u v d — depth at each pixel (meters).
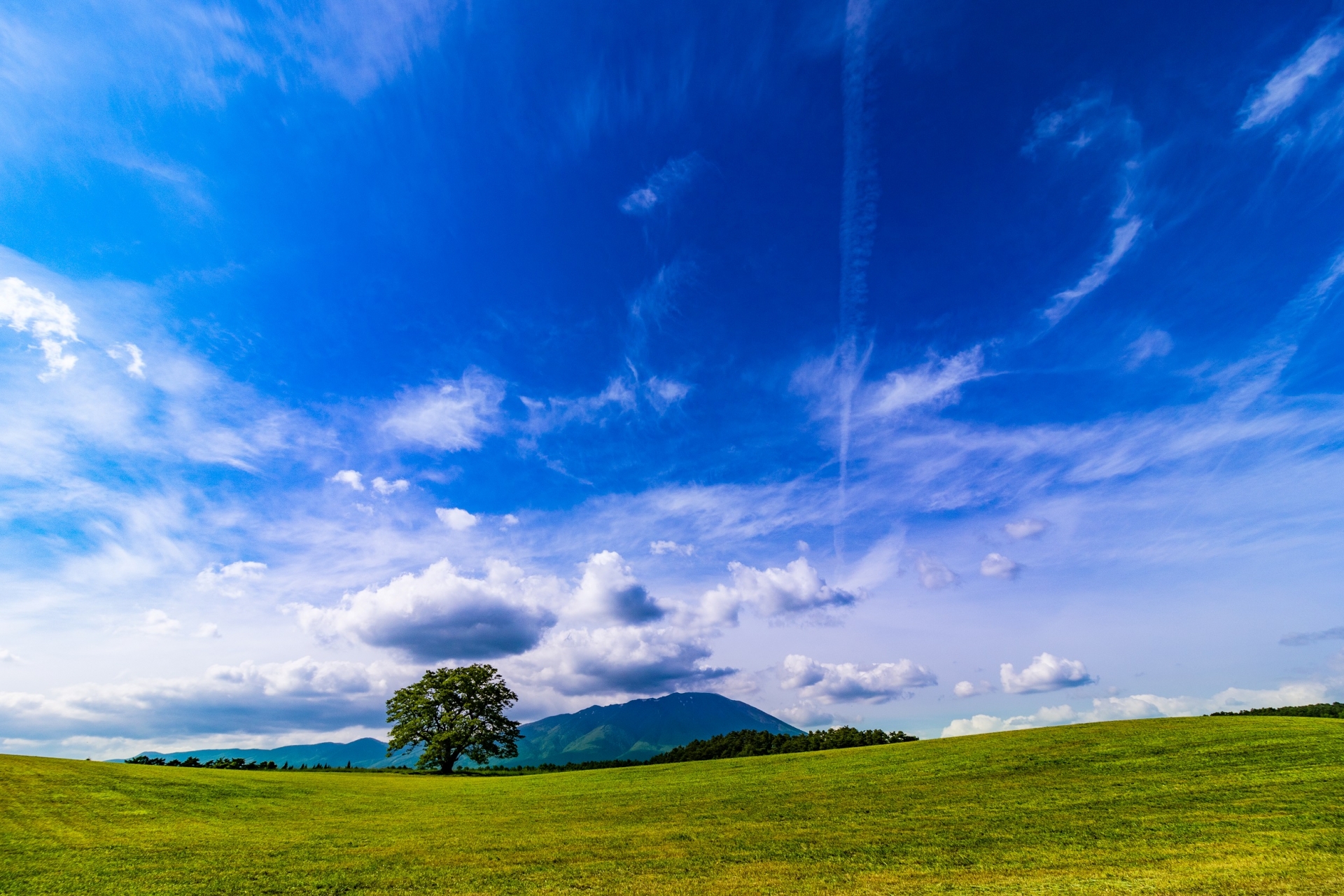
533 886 14.90
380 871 16.92
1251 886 11.96
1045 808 22.14
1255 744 30.66
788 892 13.48
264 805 32.09
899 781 31.08
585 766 82.56
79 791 30.78
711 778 39.53
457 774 66.62
